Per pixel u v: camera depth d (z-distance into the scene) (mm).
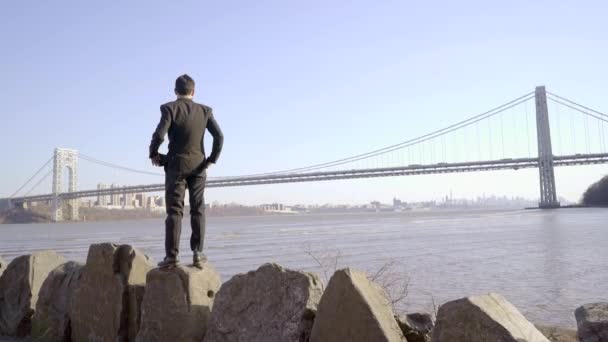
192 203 4203
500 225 61188
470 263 20828
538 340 2635
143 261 4504
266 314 3500
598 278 15992
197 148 4141
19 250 32625
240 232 56781
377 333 2879
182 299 3904
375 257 23625
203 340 3768
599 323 3355
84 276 4797
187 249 30141
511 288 14078
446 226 62531
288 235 47250
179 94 4180
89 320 4645
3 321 5500
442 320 2775
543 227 52438
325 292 3172
